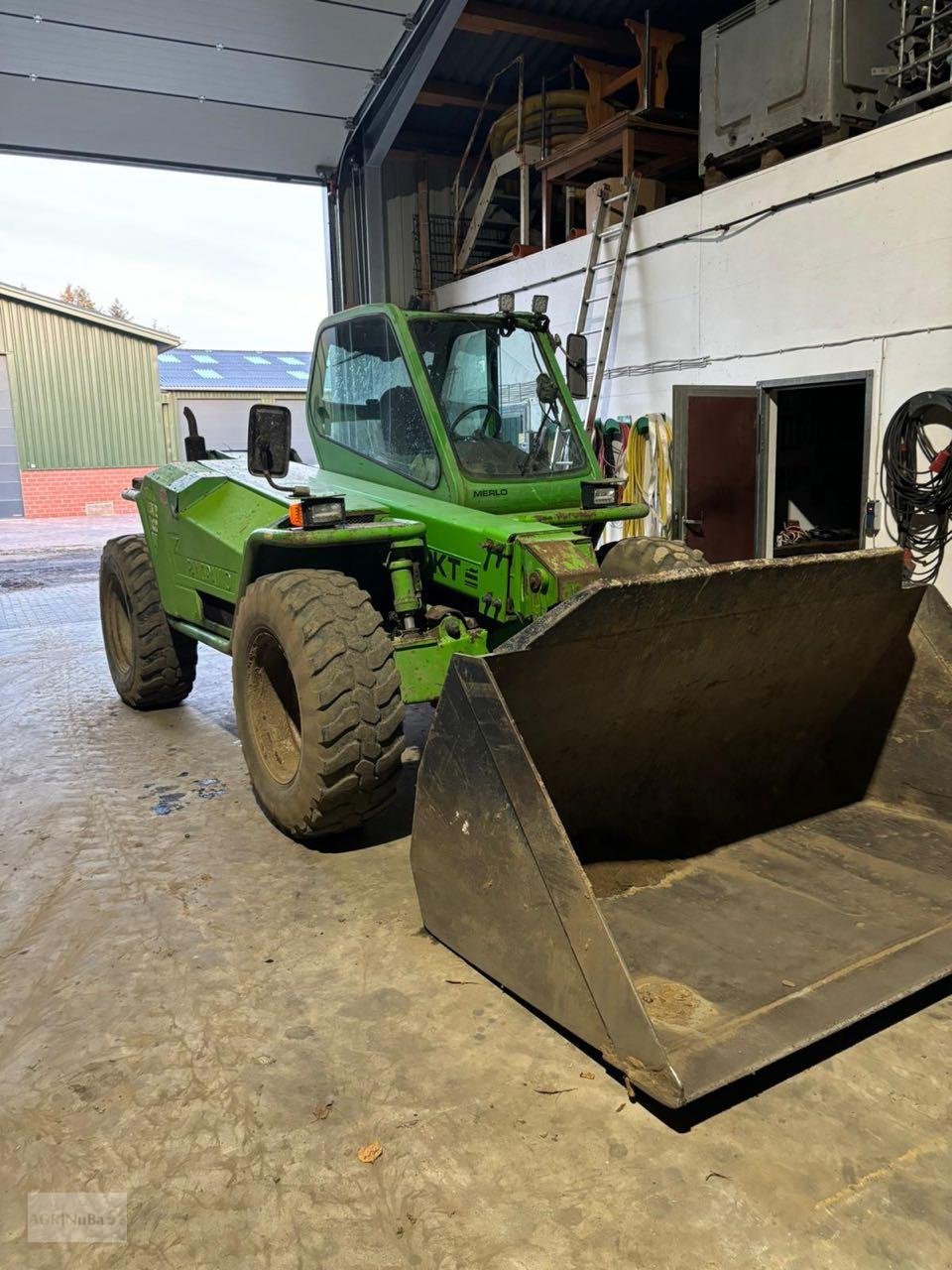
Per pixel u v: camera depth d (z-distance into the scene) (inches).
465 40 327.3
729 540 239.6
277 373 957.8
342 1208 65.1
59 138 318.7
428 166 379.2
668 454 245.4
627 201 268.4
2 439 750.5
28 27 250.7
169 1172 68.7
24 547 535.2
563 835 78.7
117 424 787.4
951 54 196.5
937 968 84.5
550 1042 82.6
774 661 107.6
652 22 319.9
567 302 299.6
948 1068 78.3
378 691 112.3
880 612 111.6
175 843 127.1
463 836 90.0
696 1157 68.8
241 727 132.3
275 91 291.9
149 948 99.9
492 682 82.9
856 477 299.7
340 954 97.7
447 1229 63.1
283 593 117.3
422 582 136.6
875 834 115.0
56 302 748.0
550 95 323.9
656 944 92.9
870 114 218.8
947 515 200.8
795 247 224.5
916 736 118.3
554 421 149.6
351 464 155.0
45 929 104.6
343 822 117.1
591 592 83.7
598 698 96.5
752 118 232.1
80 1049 83.0
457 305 355.3
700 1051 73.1
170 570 170.9
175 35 257.3
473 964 93.5
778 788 123.0
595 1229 62.8
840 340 217.9
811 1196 65.1
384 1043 82.9
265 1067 80.0
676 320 260.7
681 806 115.8
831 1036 82.6
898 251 203.0
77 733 180.5
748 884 105.3
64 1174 68.7
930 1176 66.7
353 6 246.2
